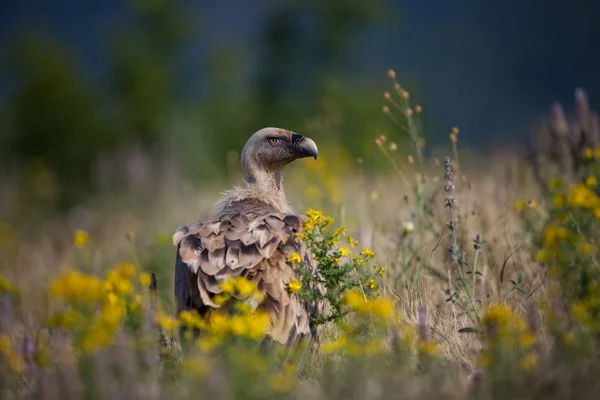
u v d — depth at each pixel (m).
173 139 37.03
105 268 17.17
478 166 21.80
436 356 9.59
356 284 10.87
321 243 10.75
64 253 21.84
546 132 14.80
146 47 48.03
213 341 9.13
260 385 8.44
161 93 46.09
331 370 9.27
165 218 22.28
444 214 14.46
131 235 17.09
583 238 10.45
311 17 46.50
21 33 50.06
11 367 10.08
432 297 11.55
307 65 45.91
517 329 9.22
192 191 25.28
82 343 9.09
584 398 8.37
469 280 11.59
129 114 45.53
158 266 16.27
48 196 39.03
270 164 13.84
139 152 30.66
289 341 10.15
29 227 34.44
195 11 50.22
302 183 20.81
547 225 11.91
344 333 10.35
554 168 14.60
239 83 46.12
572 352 8.83
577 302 9.95
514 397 8.40
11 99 47.72
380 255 13.55
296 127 43.31
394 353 9.41
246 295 9.91
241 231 10.61
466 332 10.38
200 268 10.26
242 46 47.88
